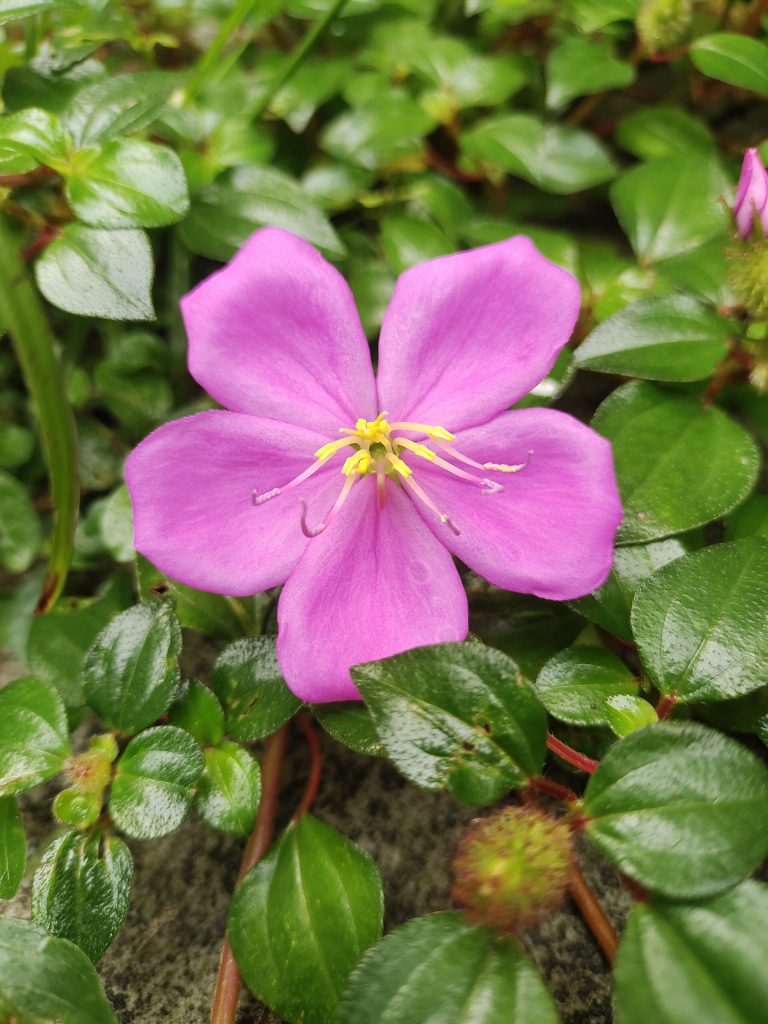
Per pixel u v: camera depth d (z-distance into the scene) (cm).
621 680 8
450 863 9
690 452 9
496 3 13
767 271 8
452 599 8
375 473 8
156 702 8
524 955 6
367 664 7
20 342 8
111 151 9
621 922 9
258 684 8
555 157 11
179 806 7
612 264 11
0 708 8
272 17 13
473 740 7
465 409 8
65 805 8
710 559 8
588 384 12
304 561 8
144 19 13
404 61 12
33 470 12
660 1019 6
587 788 7
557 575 7
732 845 6
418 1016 6
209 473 7
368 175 12
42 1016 7
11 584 12
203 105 12
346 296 8
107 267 9
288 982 7
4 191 10
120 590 11
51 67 11
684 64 14
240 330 7
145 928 9
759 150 11
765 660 7
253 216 11
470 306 7
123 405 12
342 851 8
